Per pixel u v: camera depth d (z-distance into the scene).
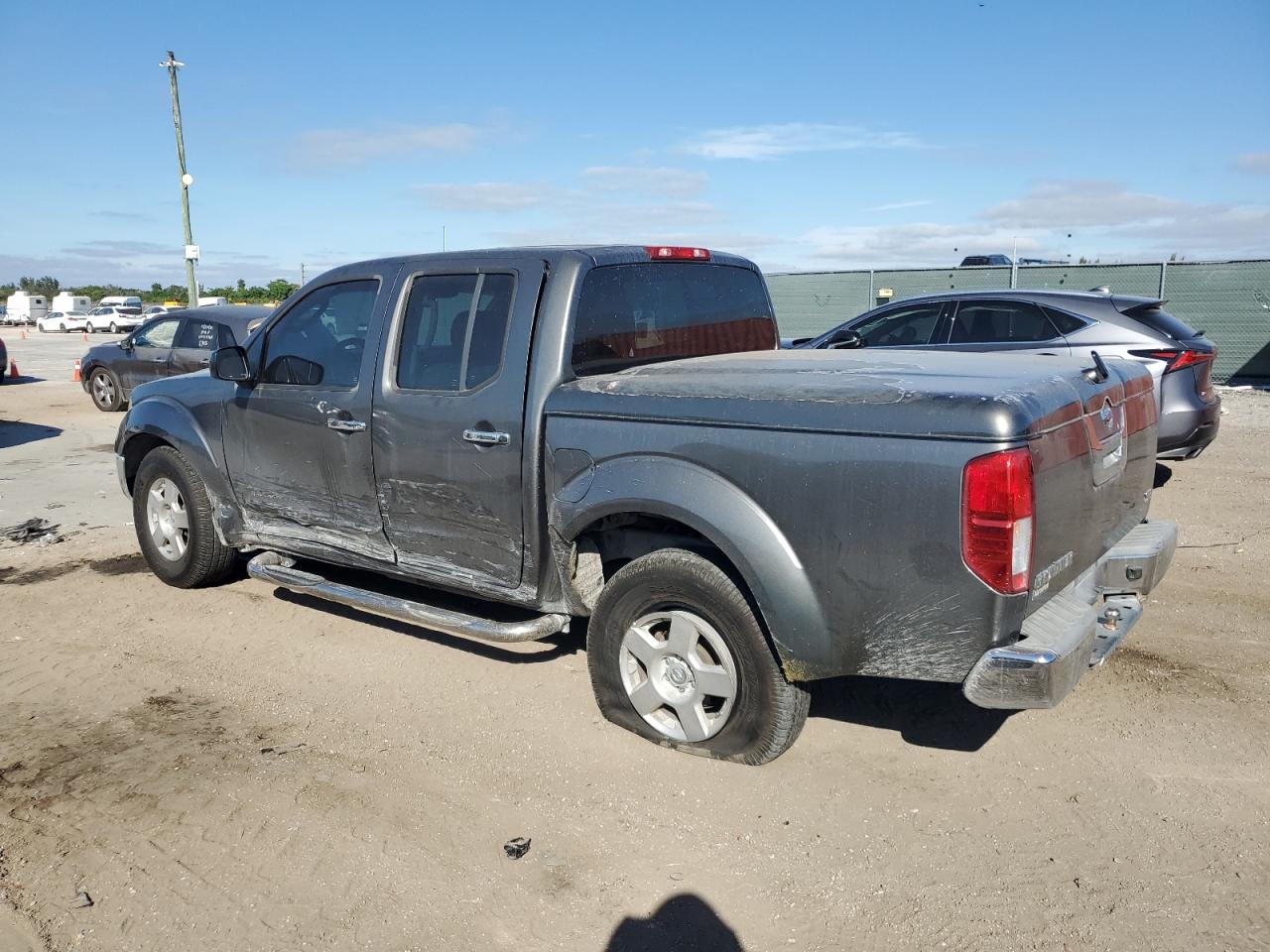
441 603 5.49
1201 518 7.17
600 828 3.31
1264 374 18.06
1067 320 7.95
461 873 3.07
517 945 2.75
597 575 4.09
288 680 4.59
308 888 3.01
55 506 8.39
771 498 3.24
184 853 3.19
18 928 2.84
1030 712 4.08
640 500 3.52
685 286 4.55
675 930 2.80
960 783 3.55
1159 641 4.80
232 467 5.26
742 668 3.50
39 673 4.71
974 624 2.96
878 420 3.03
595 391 3.71
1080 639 3.08
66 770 3.76
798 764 3.70
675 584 3.59
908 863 3.08
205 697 4.43
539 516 3.92
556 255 4.00
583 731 4.00
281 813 3.42
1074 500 3.25
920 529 2.98
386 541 4.56
